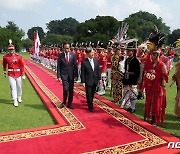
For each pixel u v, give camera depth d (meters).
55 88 11.77
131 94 7.70
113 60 8.84
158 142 5.16
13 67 8.54
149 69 6.46
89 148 4.88
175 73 6.90
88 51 7.71
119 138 5.39
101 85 10.56
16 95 8.57
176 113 6.95
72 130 5.88
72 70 8.00
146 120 6.84
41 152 4.70
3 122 6.60
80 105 8.39
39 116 7.23
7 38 75.56
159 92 6.32
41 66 26.08
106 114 7.25
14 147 4.92
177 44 7.27
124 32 9.12
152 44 6.36
